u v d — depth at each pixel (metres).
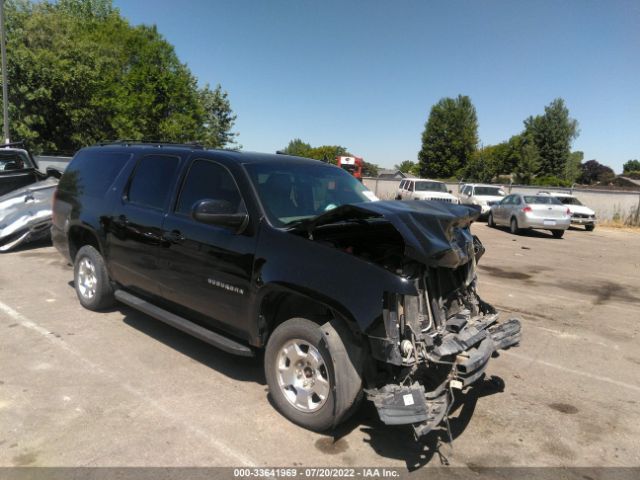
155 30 34.56
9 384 4.09
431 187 25.33
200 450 3.27
